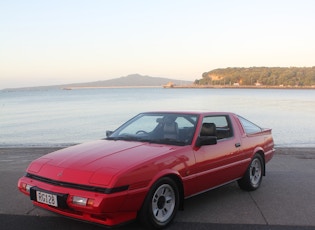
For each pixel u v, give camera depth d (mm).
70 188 4184
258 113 35344
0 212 5266
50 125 25578
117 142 5340
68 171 4312
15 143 16516
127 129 5871
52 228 4629
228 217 5113
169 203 4730
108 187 4016
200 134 5391
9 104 66875
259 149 6668
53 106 56344
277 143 15688
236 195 6289
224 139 5887
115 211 4059
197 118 5582
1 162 9586
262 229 4680
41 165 4645
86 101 75562
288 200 6004
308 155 10773
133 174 4203
